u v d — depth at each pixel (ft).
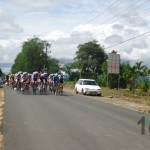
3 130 46.32
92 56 337.11
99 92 133.80
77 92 141.79
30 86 126.11
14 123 52.31
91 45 336.70
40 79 125.90
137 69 181.78
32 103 85.71
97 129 48.16
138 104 98.89
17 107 75.20
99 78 243.81
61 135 43.04
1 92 132.46
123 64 210.18
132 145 37.88
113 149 35.68
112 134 44.50
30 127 48.80
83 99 107.96
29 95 117.08
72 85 245.86
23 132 44.91
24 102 88.12
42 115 62.18
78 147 36.22
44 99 100.32
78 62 335.67
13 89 154.61
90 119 58.59
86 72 332.80
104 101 104.12
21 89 126.62
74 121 55.52
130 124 54.03
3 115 61.31
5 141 39.11
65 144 37.63
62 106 80.33
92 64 329.31
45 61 426.51
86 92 133.18
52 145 37.06
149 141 40.34
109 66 176.76
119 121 57.31
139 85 182.19
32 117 59.16
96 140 40.19
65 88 202.39
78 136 42.50
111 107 83.71
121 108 82.43
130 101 110.11
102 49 339.57
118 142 39.34
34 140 39.73
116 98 121.70
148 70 181.37
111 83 208.54
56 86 125.18
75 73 366.84
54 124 51.83
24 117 59.00
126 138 41.91
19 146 36.50
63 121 55.21
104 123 54.34
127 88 200.85
